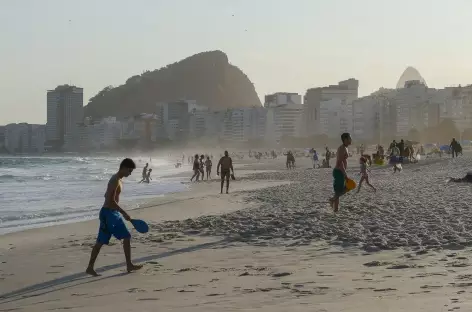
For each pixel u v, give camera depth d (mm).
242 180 41500
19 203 27219
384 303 5742
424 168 41156
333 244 10727
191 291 7219
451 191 20656
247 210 17594
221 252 10531
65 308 6652
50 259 10609
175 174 62344
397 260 8695
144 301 6770
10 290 8133
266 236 12148
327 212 15359
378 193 21219
